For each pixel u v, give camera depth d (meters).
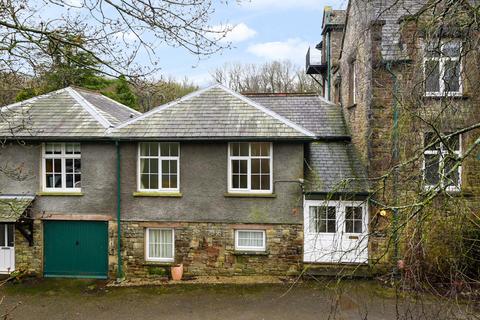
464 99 7.22
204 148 13.80
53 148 14.16
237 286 12.92
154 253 14.10
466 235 5.70
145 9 6.13
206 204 13.78
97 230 14.06
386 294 11.73
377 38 12.83
